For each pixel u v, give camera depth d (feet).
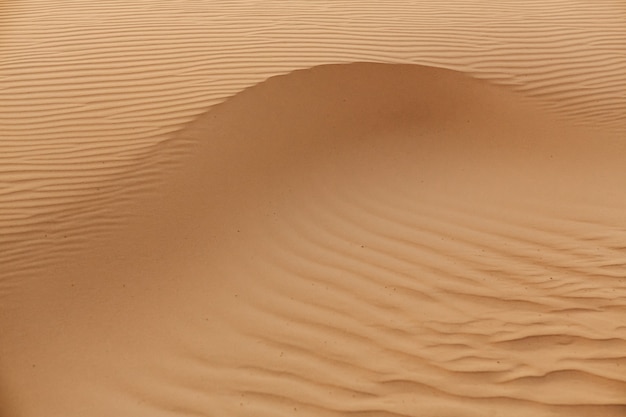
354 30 26.03
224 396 14.39
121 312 16.30
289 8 28.17
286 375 14.67
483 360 14.69
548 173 20.31
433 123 22.00
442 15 27.76
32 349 15.57
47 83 22.84
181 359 15.24
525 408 13.66
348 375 14.57
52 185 19.03
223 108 21.22
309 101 21.80
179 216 18.44
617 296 16.20
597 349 14.82
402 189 19.71
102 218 18.24
